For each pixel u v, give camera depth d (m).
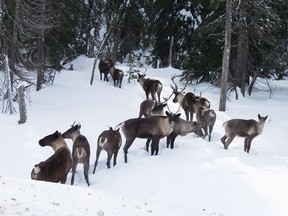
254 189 10.67
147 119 14.16
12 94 21.69
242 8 25.06
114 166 13.32
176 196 10.38
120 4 37.16
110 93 27.09
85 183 12.05
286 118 22.27
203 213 8.05
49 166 10.52
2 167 12.89
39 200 6.40
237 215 9.17
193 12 34.84
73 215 5.86
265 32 26.50
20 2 22.17
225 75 22.88
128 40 38.06
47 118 19.25
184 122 15.19
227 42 22.75
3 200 6.07
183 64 29.81
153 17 36.69
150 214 6.82
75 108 22.02
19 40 24.23
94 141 16.05
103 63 30.88
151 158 13.77
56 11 26.69
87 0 38.94
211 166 12.51
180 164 12.85
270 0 26.31
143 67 39.69
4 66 21.31
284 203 9.77
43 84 27.20
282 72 29.81
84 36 40.69
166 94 27.55
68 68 37.41
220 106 23.06
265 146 16.69
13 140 15.53
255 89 30.39
